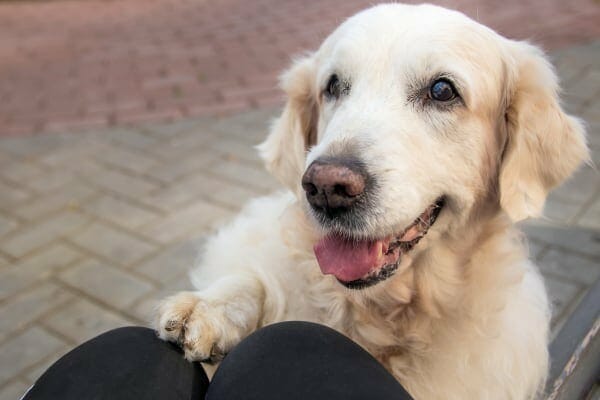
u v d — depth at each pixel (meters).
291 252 0.44
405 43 0.44
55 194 1.03
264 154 0.53
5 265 0.87
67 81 1.47
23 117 1.30
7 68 1.58
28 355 0.71
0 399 0.66
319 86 0.48
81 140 1.20
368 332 0.44
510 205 0.44
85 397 0.29
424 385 0.43
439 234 0.44
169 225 0.94
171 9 1.99
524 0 1.74
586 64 1.31
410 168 0.41
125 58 1.59
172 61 1.54
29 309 0.78
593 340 0.40
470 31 0.45
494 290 0.45
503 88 0.46
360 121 0.42
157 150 1.15
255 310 0.40
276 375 0.29
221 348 0.36
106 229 0.93
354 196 0.39
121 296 0.80
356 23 0.47
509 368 0.44
